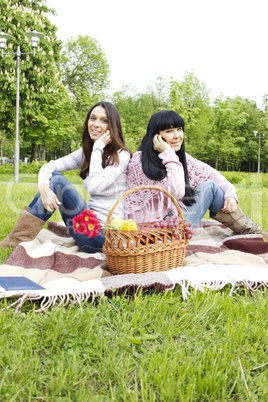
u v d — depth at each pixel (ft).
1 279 6.62
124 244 7.57
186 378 4.22
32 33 42.70
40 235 10.35
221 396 3.99
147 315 5.82
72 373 4.21
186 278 6.88
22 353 4.58
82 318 5.44
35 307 6.04
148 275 6.86
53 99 67.00
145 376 4.12
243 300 6.44
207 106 85.46
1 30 60.44
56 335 4.96
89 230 7.34
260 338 5.21
